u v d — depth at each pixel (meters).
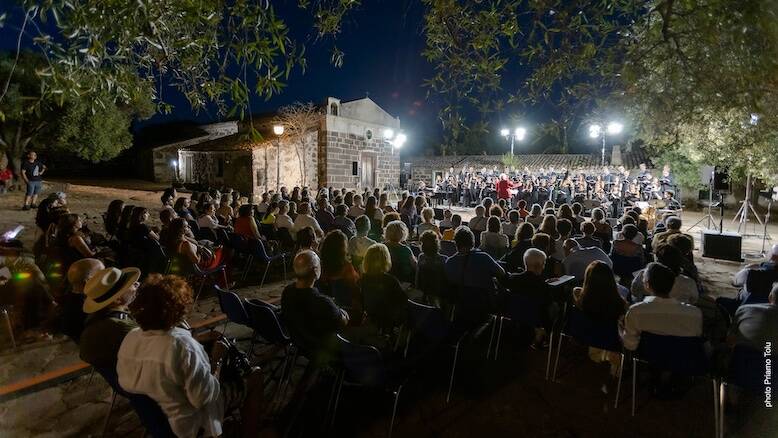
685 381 3.69
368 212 8.77
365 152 22.94
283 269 7.71
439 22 2.52
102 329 2.46
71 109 16.27
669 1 1.90
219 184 21.95
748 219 16.47
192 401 2.12
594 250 4.88
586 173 18.33
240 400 2.68
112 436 2.99
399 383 3.09
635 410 3.42
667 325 3.00
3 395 3.39
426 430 3.16
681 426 3.20
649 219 11.30
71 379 3.69
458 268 4.50
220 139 24.02
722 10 1.77
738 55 1.81
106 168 30.20
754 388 2.74
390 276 3.82
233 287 6.60
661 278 3.06
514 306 4.04
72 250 4.82
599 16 2.25
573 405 3.50
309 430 3.13
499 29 2.43
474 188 18.52
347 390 3.69
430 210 7.44
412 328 3.75
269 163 20.47
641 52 2.15
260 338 4.61
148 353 2.10
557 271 5.14
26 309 4.35
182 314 2.17
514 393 3.68
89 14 1.82
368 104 22.95
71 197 15.98
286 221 7.59
